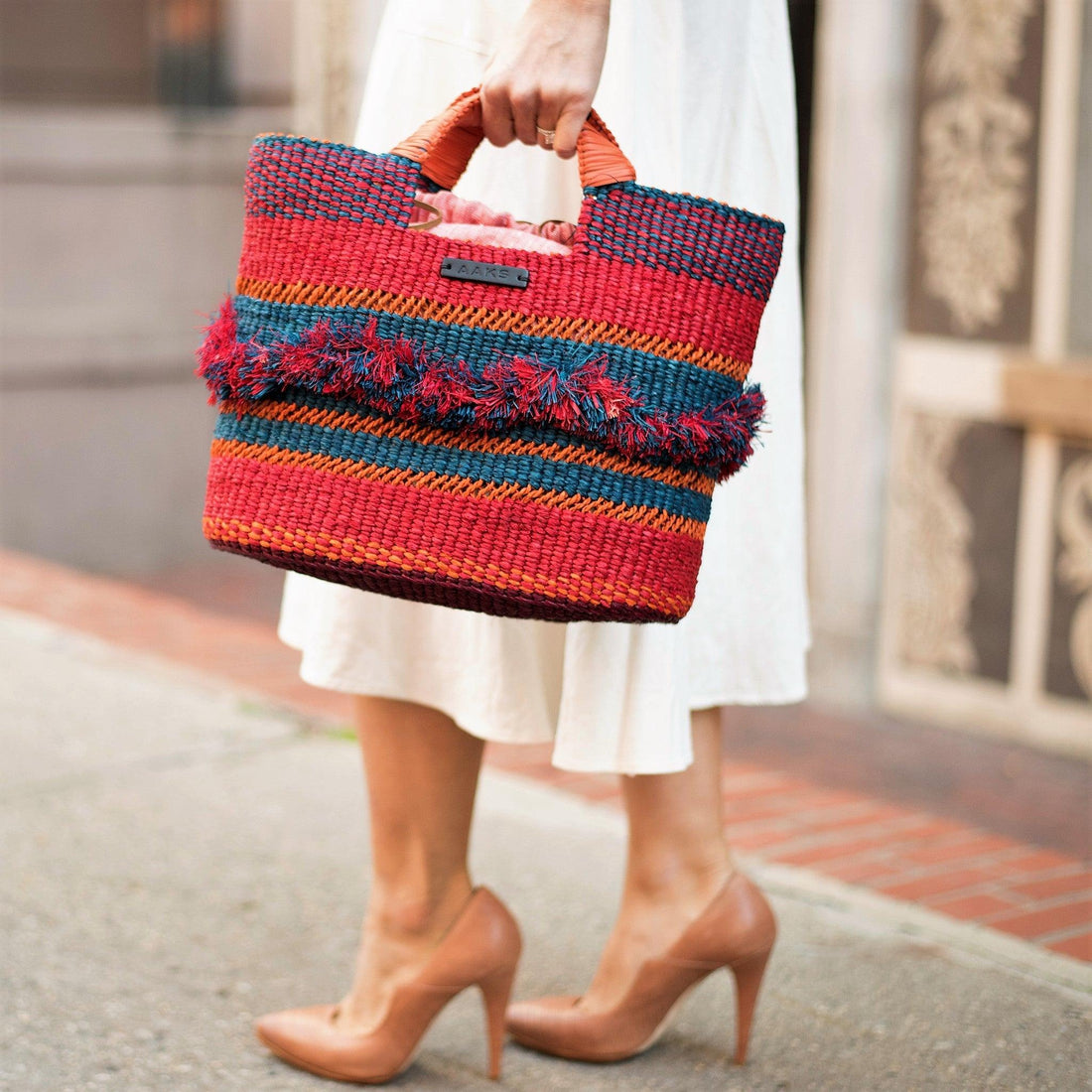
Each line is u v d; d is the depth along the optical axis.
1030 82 4.27
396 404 1.52
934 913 2.71
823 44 4.73
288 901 2.63
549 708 1.94
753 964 2.02
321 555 1.55
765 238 1.59
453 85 1.90
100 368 6.72
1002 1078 2.05
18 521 6.57
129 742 3.50
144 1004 2.24
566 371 1.51
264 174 1.58
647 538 1.55
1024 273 4.35
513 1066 2.07
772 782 3.60
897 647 4.77
